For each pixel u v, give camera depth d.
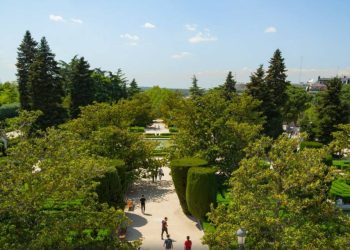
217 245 13.84
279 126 52.41
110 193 22.64
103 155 31.36
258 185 14.48
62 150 12.52
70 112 61.12
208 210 23.64
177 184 25.77
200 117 30.64
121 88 85.56
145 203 29.19
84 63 61.28
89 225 12.51
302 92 75.81
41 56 54.00
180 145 31.28
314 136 51.81
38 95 52.25
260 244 13.25
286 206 13.50
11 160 11.98
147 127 87.94
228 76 70.44
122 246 12.43
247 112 37.91
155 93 113.31
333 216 13.50
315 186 13.25
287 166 14.35
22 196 11.48
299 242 12.58
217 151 29.84
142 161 33.25
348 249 12.25
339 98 49.44
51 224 12.06
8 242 11.37
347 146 33.50
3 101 77.56
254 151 15.53
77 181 12.45
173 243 21.61
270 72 58.06
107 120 35.41
